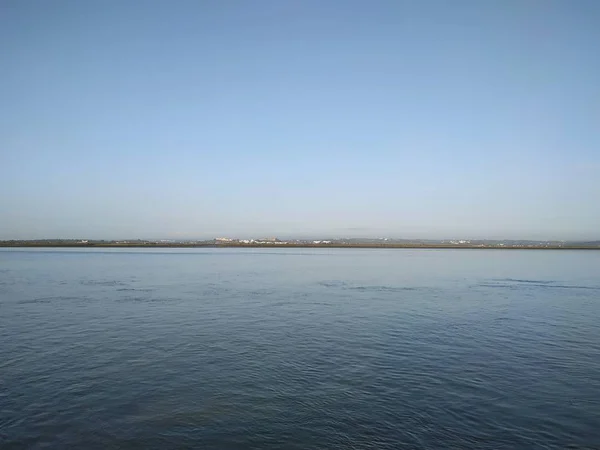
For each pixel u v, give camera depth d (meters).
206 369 18.41
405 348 21.69
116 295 39.28
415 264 93.12
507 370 18.41
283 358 19.95
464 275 64.00
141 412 14.28
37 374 17.70
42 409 14.46
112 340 22.98
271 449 12.09
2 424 13.43
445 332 25.14
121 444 12.32
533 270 75.19
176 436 12.77
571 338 23.88
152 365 18.91
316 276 60.88
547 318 29.44
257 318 28.97
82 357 20.00
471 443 12.34
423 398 15.40
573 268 81.12
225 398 15.37
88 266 77.56
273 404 14.88
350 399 15.29
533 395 15.73
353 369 18.44
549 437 12.70
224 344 22.30
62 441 12.48
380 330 25.55
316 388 16.30
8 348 21.38
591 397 15.58
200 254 153.38
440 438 12.63
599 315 30.61
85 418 13.84
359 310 32.22
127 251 188.75
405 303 35.66
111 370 18.23
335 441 12.48
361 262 100.75
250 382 16.89
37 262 89.19
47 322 27.30
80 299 36.69
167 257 122.06
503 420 13.75
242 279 55.59
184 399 15.29
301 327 26.27
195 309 32.22
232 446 12.22
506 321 28.33
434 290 44.66
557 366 18.98
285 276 60.56
